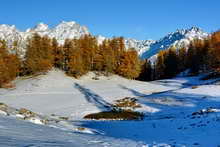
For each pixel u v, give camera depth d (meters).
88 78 74.25
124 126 24.75
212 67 76.50
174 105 38.38
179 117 29.30
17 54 75.69
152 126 23.70
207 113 27.97
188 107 36.31
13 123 14.73
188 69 103.38
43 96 51.28
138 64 83.06
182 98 41.69
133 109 38.50
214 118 23.41
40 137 11.42
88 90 58.12
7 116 18.19
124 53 82.62
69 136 13.48
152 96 45.66
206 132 17.94
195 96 42.16
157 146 12.69
